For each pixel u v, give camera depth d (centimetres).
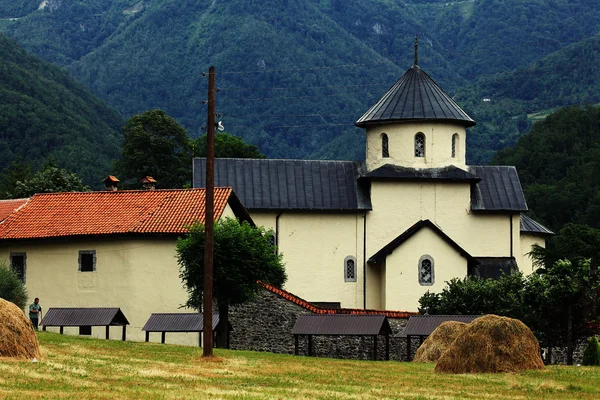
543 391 5731
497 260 11850
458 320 8425
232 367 6444
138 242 9856
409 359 8406
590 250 10444
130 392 5088
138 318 9775
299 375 6216
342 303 11575
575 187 19825
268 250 9012
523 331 6594
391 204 11725
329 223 11662
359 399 5228
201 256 8725
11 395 4784
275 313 9131
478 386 5881
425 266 11388
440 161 11819
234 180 11662
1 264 9875
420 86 12025
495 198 11975
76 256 10119
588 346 7562
